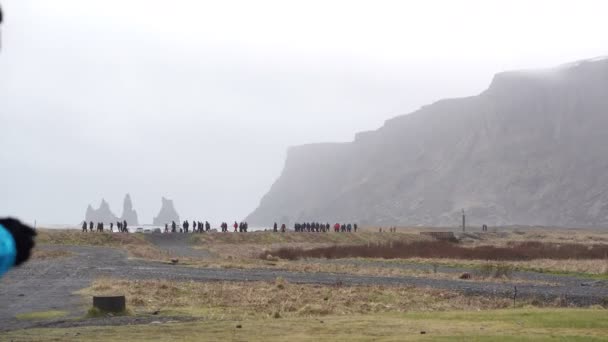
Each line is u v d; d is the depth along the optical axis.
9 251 2.82
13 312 22.81
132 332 17.22
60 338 16.16
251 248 86.38
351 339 15.51
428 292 32.34
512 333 16.16
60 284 33.16
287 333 16.77
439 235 121.56
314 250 79.50
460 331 16.72
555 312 20.91
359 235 114.81
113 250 69.88
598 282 41.66
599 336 15.54
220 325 18.56
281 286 33.34
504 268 45.50
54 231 86.62
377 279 41.28
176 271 44.34
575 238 132.62
